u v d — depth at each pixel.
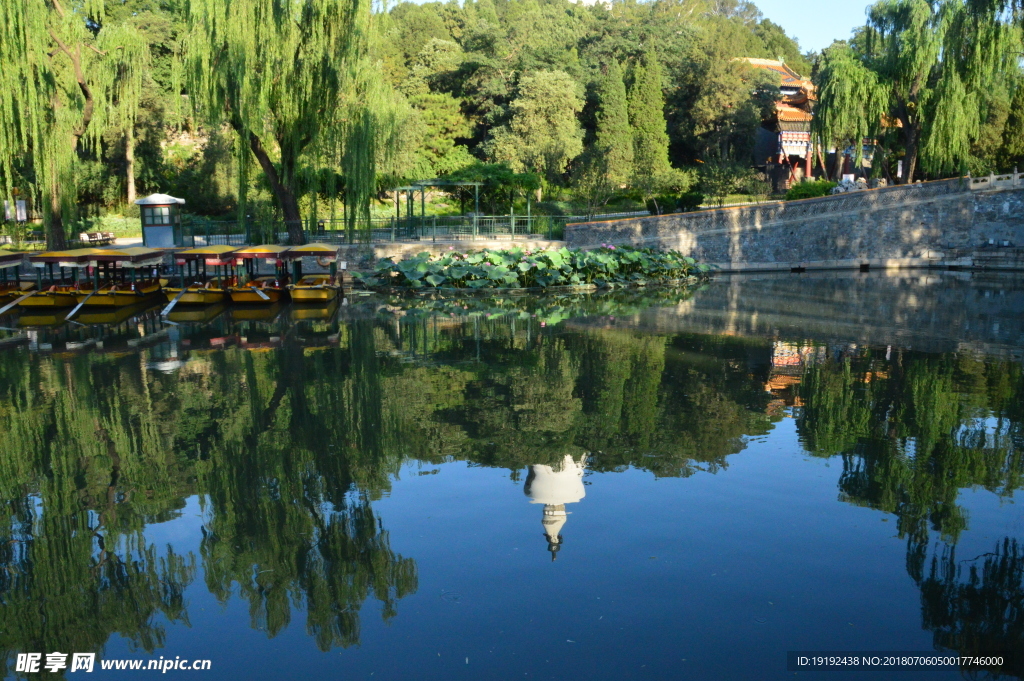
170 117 51.38
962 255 43.44
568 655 6.59
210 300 28.30
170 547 8.70
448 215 48.97
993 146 51.28
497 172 44.16
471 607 7.35
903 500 9.84
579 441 12.23
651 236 42.16
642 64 71.69
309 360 18.53
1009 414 13.71
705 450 11.80
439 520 9.29
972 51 40.94
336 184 37.69
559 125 57.81
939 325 23.97
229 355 19.14
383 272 34.38
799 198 51.09
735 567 8.07
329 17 30.94
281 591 7.74
